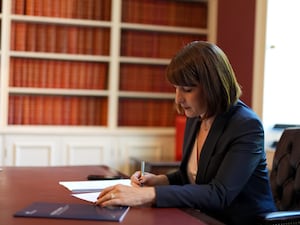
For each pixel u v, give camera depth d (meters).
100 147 3.48
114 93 3.49
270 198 1.57
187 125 1.82
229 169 1.43
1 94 3.29
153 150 3.59
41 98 3.40
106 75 3.56
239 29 3.17
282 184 1.81
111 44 3.48
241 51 3.13
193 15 3.68
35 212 1.22
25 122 3.37
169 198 1.35
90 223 1.14
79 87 3.47
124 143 3.54
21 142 3.32
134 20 3.56
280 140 1.90
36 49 3.36
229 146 1.49
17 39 3.32
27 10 3.33
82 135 3.44
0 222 1.13
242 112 1.54
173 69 1.50
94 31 3.47
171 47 3.64
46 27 3.38
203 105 1.52
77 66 3.46
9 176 1.85
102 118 3.54
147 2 3.58
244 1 3.11
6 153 3.29
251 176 1.52
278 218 1.43
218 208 1.40
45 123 3.41
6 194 1.48
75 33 3.43
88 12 3.45
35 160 3.36
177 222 1.19
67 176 1.88
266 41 2.89
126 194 1.33
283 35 2.92
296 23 2.93
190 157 1.75
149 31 3.63
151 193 1.34
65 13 3.40
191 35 3.68
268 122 2.91
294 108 2.94
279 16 2.91
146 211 1.29
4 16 3.27
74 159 3.43
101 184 1.67
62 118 3.45
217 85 1.49
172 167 3.03
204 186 1.41
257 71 2.93
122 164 3.54
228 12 3.34
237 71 3.18
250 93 3.00
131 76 3.59
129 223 1.15
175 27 3.62
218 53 1.52
